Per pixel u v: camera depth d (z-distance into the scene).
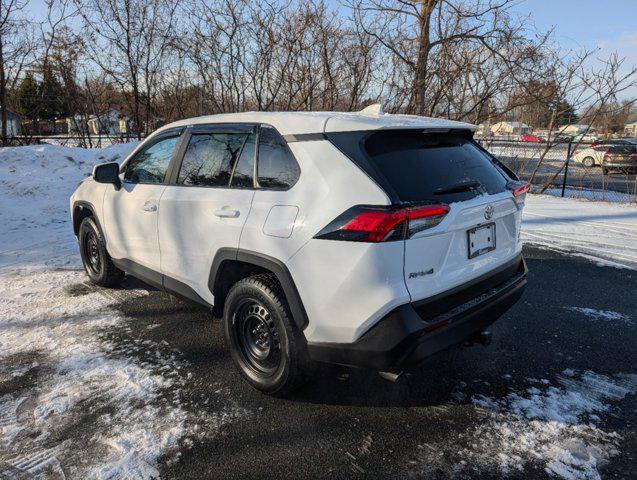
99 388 3.00
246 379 3.00
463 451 2.44
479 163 2.97
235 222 2.91
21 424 2.64
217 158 3.23
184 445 2.48
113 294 4.62
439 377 3.15
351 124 2.54
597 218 8.77
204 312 4.20
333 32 11.47
